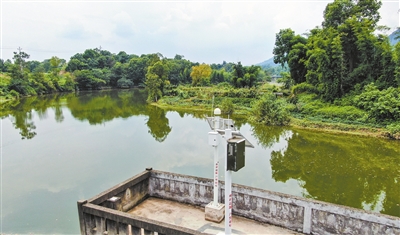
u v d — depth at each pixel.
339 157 17.72
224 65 130.75
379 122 24.80
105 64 105.44
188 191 8.14
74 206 11.07
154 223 5.61
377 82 29.52
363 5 36.31
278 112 29.53
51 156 17.91
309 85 35.56
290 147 20.27
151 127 27.33
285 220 6.80
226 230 5.43
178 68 85.06
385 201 11.51
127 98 58.81
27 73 67.06
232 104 38.69
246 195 7.24
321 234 6.42
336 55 30.47
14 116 34.44
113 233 6.16
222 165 15.72
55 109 40.66
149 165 15.86
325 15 39.19
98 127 27.31
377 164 16.27
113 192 7.29
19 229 9.34
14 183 13.54
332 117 28.08
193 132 24.92
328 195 12.10
